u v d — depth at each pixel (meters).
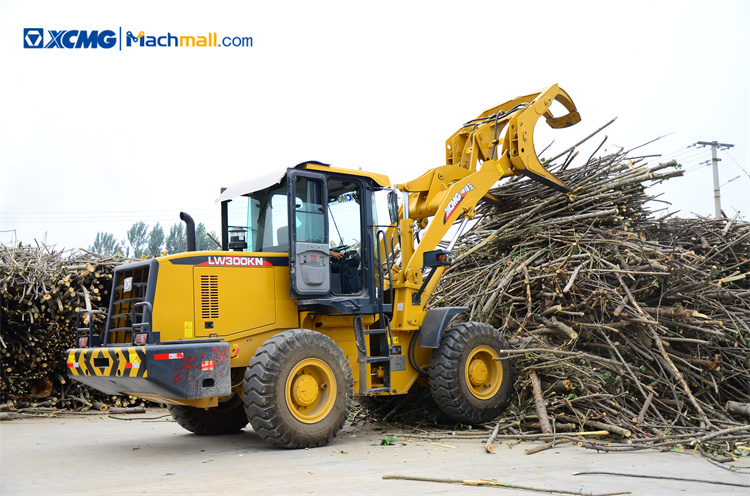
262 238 7.05
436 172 7.86
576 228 8.32
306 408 6.29
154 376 5.62
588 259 7.71
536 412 6.88
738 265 8.51
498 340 7.52
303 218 6.66
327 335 6.99
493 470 5.00
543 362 7.21
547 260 8.15
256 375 5.98
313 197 6.75
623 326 7.34
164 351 5.70
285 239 6.79
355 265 7.09
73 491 4.55
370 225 7.08
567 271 7.57
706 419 6.56
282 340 6.14
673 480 4.56
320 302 6.55
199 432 7.40
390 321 7.26
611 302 7.39
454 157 8.53
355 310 6.79
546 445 5.95
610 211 7.93
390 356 7.15
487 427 7.19
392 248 7.38
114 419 9.20
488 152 8.30
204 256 6.26
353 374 7.02
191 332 6.10
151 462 5.68
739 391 7.46
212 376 5.91
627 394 6.79
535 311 7.83
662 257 7.62
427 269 7.72
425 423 7.73
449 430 7.39
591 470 4.94
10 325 9.62
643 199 8.54
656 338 7.10
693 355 7.45
